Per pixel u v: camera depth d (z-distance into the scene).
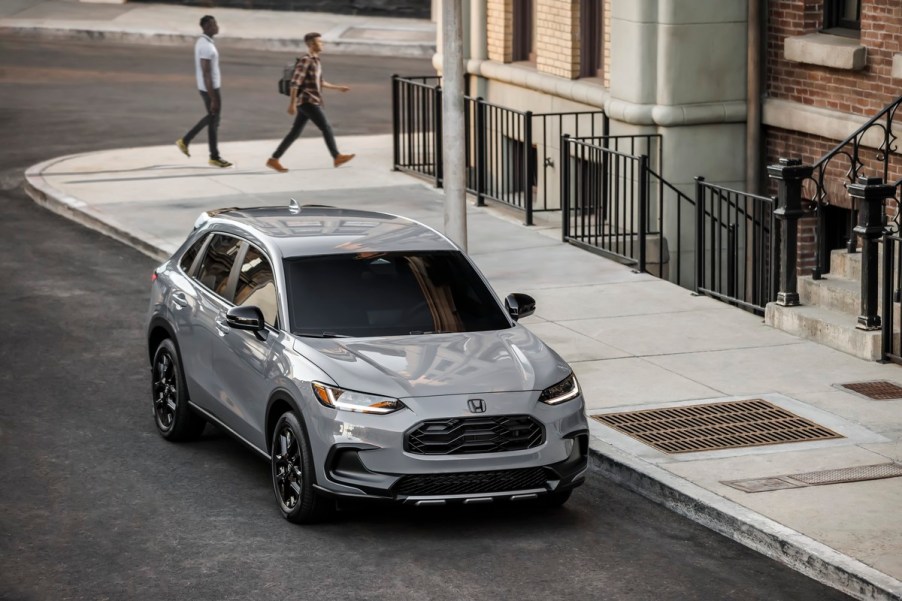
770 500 9.90
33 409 12.39
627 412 11.96
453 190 15.62
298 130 23.25
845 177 16.84
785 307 14.50
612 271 17.08
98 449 11.38
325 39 39.12
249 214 11.78
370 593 8.61
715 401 12.23
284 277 10.42
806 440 11.22
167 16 42.91
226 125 27.98
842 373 13.03
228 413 10.66
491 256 17.84
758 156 18.41
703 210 16.52
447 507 10.17
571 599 8.54
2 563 9.05
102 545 9.37
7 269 17.66
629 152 19.19
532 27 22.58
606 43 19.73
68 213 20.70
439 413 9.23
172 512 10.01
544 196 21.08
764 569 9.07
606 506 10.25
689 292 16.11
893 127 15.89
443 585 8.73
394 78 23.25
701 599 8.57
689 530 9.77
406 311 10.38
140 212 20.30
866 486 10.19
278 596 8.55
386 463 9.20
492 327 10.48
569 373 9.97
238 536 9.55
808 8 17.52
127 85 32.59
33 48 37.91
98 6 44.44
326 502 9.62
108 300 16.27
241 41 39.62
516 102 22.42
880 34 16.11
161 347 11.68
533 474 9.41
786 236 14.43
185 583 8.74
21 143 25.84
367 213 11.93
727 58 18.38
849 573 8.64
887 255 13.17
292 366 9.72
